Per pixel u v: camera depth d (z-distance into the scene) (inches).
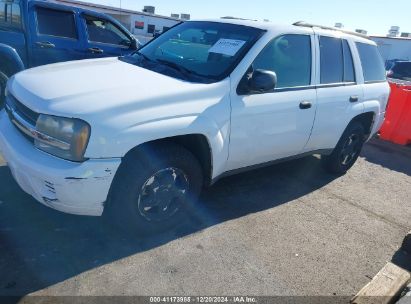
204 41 143.9
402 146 280.4
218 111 118.6
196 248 117.2
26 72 127.6
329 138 172.4
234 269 110.1
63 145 96.0
